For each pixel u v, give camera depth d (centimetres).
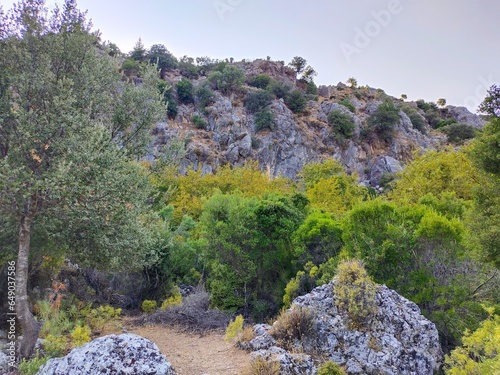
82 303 1070
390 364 632
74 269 1234
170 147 1135
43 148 744
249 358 654
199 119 6800
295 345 692
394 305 733
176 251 1494
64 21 898
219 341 856
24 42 825
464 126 9094
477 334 522
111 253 863
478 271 888
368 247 955
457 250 902
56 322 785
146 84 1103
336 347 675
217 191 1442
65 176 682
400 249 912
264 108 7388
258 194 2778
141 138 1068
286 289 1059
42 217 771
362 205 1027
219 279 1229
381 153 7806
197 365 671
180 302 1204
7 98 782
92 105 896
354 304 705
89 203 749
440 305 841
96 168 736
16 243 862
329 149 7425
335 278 787
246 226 1255
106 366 513
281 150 6762
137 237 912
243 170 3409
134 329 995
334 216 1398
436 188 1856
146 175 994
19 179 680
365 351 654
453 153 2055
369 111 9419
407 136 8519
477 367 504
